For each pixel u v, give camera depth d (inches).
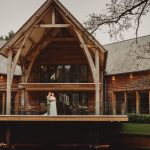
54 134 740.0
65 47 926.4
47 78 928.3
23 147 731.4
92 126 727.7
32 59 879.7
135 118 925.2
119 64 1085.8
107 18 392.2
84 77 920.3
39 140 737.6
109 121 676.1
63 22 772.6
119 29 398.6
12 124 722.2
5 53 721.0
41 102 907.4
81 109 778.8
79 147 730.2
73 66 928.3
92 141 723.4
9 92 686.5
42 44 892.0
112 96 1058.7
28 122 716.0
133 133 748.6
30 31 710.5
